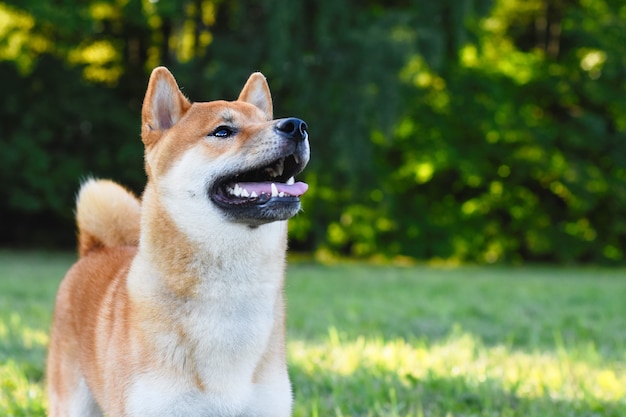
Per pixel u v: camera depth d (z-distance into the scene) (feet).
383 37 58.44
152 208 12.45
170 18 67.10
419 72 66.85
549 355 23.48
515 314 32.01
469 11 61.98
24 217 75.41
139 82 75.10
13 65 67.92
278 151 12.23
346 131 59.47
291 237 76.64
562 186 77.71
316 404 17.11
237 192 12.14
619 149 78.64
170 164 12.49
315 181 66.59
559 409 17.56
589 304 37.42
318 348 23.25
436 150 75.61
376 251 78.64
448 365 21.22
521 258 81.87
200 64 63.82
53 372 15.02
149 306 12.02
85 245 16.30
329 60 59.00
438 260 78.74
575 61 78.95
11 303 32.07
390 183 77.56
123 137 70.38
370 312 31.73
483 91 76.23
